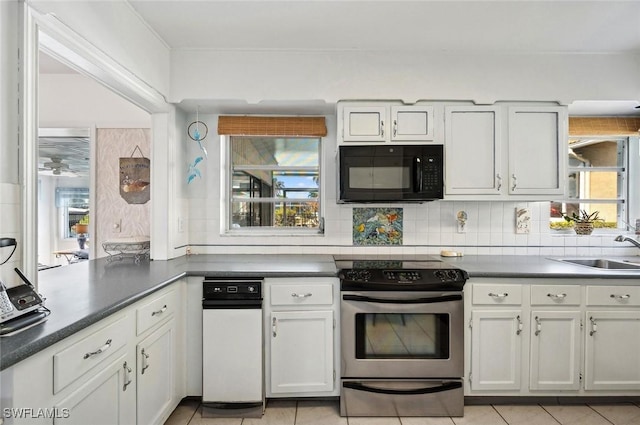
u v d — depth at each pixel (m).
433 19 2.02
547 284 2.08
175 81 2.38
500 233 2.77
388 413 2.04
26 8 1.25
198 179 2.78
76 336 1.18
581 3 1.86
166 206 2.43
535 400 2.15
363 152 2.34
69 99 3.02
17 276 1.24
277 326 2.07
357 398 2.04
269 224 2.92
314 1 1.85
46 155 4.65
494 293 2.08
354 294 2.04
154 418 1.74
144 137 3.04
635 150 2.85
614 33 2.17
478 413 2.07
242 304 2.04
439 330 2.05
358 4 1.88
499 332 2.08
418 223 2.77
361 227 2.77
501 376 2.08
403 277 2.03
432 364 2.04
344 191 2.32
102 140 3.04
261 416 2.04
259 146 2.92
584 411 2.09
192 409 2.11
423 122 2.40
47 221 6.29
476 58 2.42
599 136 2.79
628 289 2.08
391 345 2.05
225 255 2.71
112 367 1.38
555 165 2.43
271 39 2.26
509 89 2.41
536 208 2.79
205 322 2.04
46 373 1.04
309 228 2.90
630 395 2.10
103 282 1.75
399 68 2.40
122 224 3.05
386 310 2.03
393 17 2.00
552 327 2.09
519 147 2.42
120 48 1.81
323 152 2.80
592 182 2.90
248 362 2.03
